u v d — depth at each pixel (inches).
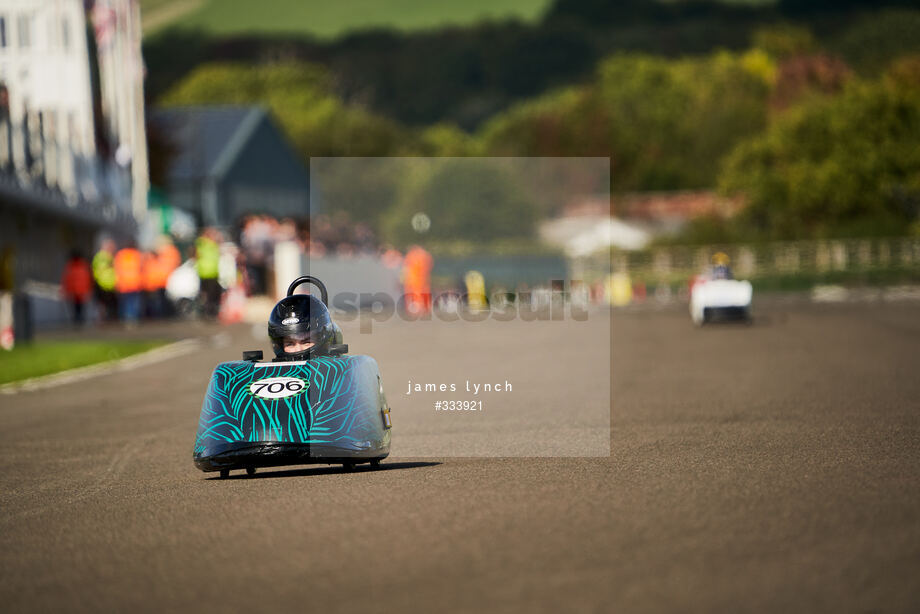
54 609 840.3
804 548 922.1
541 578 858.8
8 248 4375.0
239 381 1391.5
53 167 4923.7
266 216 7116.1
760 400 2091.5
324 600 823.7
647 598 802.2
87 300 5305.1
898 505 1075.9
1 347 3885.3
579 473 1334.9
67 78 5462.6
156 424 2052.2
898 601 782.5
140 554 997.8
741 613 764.6
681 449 1515.7
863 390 2193.7
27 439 1916.8
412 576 876.0
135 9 6633.9
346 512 1130.0
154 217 7485.2
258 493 1272.1
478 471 1378.0
